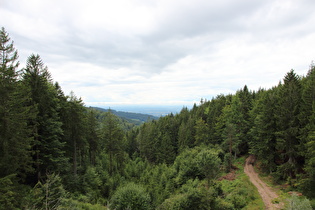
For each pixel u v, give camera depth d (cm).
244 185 2861
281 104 2859
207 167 2661
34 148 2234
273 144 2992
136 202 2388
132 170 5459
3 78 1482
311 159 1973
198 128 5675
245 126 4434
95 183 3114
